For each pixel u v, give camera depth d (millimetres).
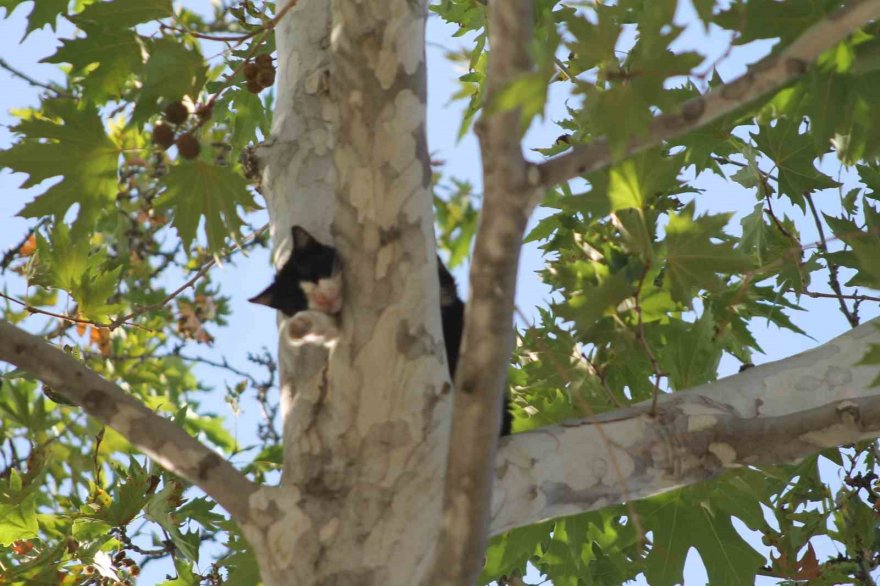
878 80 7355
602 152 5320
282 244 7629
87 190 7895
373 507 6305
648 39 5012
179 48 7184
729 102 5504
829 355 7777
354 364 6406
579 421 7234
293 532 6270
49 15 10219
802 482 10859
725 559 8953
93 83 8352
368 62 6238
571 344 8281
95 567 9664
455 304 9773
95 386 6625
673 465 7098
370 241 6391
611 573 11984
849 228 10391
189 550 9805
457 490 5410
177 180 7562
